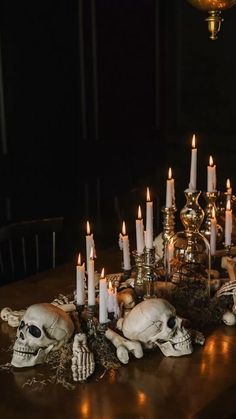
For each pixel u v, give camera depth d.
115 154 4.63
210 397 1.62
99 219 4.58
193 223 2.18
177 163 4.97
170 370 1.74
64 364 1.75
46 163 4.24
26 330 1.73
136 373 1.73
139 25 4.59
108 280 2.13
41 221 2.76
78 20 4.22
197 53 4.71
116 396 1.63
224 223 2.54
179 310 2.01
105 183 4.60
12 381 1.70
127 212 3.23
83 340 1.72
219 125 4.71
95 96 4.41
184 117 4.89
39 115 4.14
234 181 4.71
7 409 1.59
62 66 4.20
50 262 4.05
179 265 2.17
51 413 1.57
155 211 3.81
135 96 4.68
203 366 1.76
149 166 4.89
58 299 2.13
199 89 4.76
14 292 2.30
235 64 4.53
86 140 4.43
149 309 1.75
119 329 1.85
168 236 2.20
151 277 2.00
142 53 4.65
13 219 4.12
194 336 1.86
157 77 4.79
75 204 4.45
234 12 4.46
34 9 3.98
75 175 4.41
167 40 4.81
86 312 1.91
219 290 2.05
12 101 3.98
